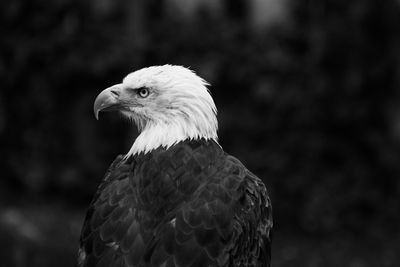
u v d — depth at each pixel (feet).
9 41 44.39
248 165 44.50
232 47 44.62
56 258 38.01
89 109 44.62
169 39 44.62
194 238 20.13
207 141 23.65
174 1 46.16
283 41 44.96
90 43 44.32
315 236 43.86
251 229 21.61
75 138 44.75
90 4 44.88
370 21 44.65
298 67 44.73
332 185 44.91
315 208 44.50
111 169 24.07
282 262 40.96
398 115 46.01
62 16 44.50
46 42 44.32
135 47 44.16
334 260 41.37
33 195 44.50
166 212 20.85
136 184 21.85
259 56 44.62
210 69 44.01
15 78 44.50
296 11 45.62
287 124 44.83
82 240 21.49
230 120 44.50
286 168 44.70
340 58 44.70
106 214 21.17
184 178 21.61
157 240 20.21
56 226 40.16
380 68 44.75
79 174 44.55
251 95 44.65
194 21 45.34
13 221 39.47
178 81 23.93
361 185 45.19
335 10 44.96
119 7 45.11
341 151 45.27
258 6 46.70
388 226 44.73
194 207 20.66
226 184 21.63
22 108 44.73
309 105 44.70
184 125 23.75
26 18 44.50
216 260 20.10
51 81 44.55
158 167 22.04
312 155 44.88
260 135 44.80
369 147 45.44
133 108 24.31
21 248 37.96
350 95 44.73
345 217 44.70
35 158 44.83
